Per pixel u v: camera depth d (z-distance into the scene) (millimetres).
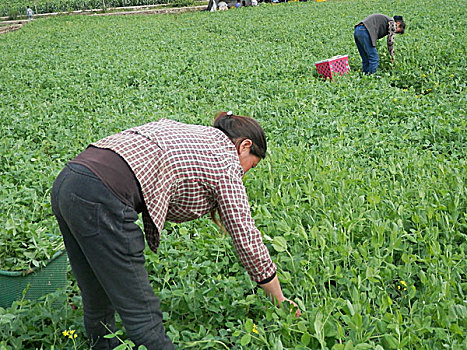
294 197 4059
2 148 6023
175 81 10102
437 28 14016
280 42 15508
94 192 2203
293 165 4977
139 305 2381
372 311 3035
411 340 2605
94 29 22859
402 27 9547
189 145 2424
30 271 3213
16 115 7703
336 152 5406
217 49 14195
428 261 3230
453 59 9688
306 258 3498
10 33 23625
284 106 7422
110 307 2770
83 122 7449
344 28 16625
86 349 2943
